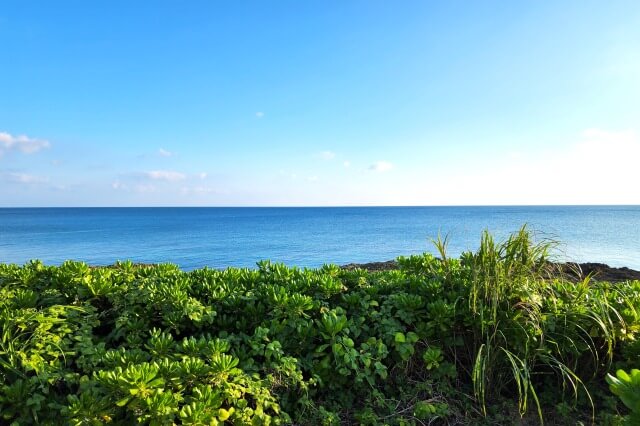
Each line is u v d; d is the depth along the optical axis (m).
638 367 3.35
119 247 27.16
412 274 4.61
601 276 7.80
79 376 2.71
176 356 2.85
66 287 3.95
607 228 46.69
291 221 76.38
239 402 2.63
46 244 29.75
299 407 3.06
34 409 2.42
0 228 53.69
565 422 3.23
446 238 4.11
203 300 3.89
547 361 3.28
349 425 3.06
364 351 3.39
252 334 3.58
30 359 2.62
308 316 3.49
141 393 2.35
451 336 3.67
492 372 3.45
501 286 3.41
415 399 3.29
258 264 5.08
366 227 54.09
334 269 4.87
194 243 30.25
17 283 4.10
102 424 2.30
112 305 3.72
